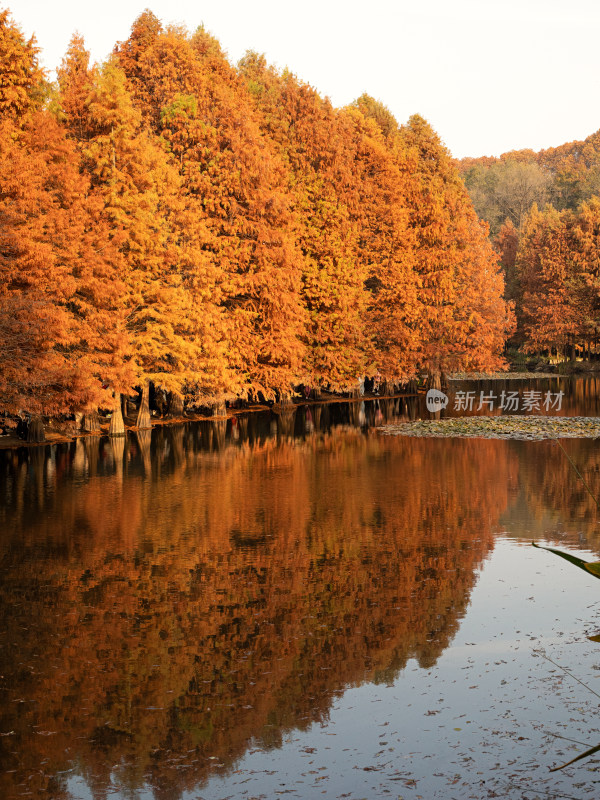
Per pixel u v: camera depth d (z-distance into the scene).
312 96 62.78
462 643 10.69
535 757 7.59
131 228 40.47
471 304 77.94
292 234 55.78
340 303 59.59
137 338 41.06
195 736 8.28
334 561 15.26
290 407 59.94
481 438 38.19
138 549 16.36
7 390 30.64
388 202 69.56
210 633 11.36
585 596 12.76
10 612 12.46
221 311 49.19
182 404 51.47
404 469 27.84
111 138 41.16
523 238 111.06
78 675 9.94
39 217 34.28
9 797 7.18
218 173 50.69
